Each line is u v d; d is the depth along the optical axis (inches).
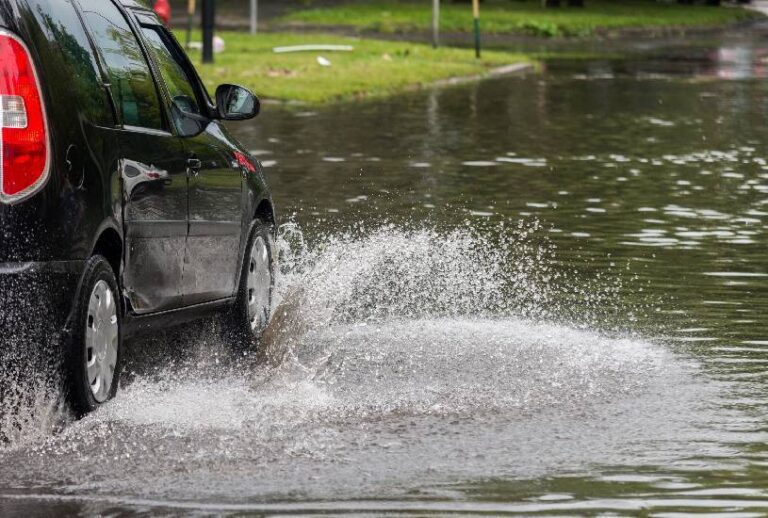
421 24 4384.8
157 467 522.0
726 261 978.7
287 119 1971.0
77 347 557.0
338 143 1695.4
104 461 529.0
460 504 478.9
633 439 562.6
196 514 467.8
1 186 540.4
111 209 586.9
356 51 2970.0
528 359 704.4
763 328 772.6
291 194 1279.5
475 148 1675.7
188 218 658.8
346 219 1147.9
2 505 477.1
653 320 796.0
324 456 537.3
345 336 760.3
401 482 504.4
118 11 655.1
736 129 1923.0
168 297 642.2
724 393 636.1
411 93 2461.9
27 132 545.6
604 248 1031.0
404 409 608.7
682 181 1411.2
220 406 611.8
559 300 855.1
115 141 597.3
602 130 1902.1
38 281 543.5
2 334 539.8
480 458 535.2
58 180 553.3
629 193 1321.4
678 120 2044.8
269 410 606.5
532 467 523.8
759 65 3304.6
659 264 967.6
